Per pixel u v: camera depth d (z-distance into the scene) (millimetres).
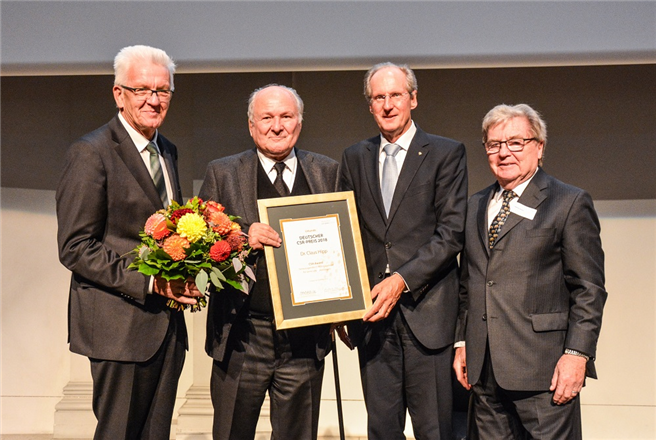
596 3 3332
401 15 3402
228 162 2693
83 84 4102
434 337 2672
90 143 2369
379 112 2740
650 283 3963
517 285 2414
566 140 3994
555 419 2365
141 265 2205
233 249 2328
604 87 3953
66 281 4195
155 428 2486
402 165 2770
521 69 4000
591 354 2307
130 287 2295
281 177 2645
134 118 2420
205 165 3973
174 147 2740
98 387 2410
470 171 4066
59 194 2365
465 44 3398
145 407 2473
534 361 2381
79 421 4047
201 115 3967
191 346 4113
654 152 3941
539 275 2412
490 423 2537
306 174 2682
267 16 3434
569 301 2455
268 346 2607
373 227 2771
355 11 3414
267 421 3975
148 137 2514
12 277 4172
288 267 2486
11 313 4176
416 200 2721
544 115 4000
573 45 3357
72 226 2318
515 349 2396
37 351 4195
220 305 2576
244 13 3436
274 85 2639
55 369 4195
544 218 2412
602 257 2414
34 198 4160
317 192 2672
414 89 2787
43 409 4195
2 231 4152
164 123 4145
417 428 2768
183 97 4125
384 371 2801
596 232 2408
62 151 4141
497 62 3404
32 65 3494
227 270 2307
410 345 2736
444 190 2734
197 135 3973
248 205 2607
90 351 2373
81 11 3457
